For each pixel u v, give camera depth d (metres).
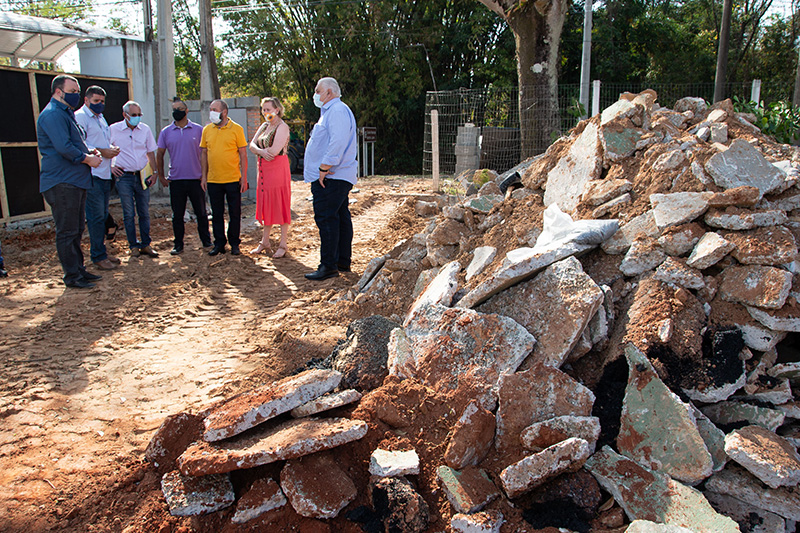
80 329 5.08
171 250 7.90
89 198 6.75
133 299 5.90
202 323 5.34
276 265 7.22
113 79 11.08
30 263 7.25
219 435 2.96
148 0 12.79
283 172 7.36
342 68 23.69
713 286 3.49
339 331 4.84
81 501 2.85
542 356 3.33
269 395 3.18
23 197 9.43
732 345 3.25
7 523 2.69
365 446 3.00
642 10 22.33
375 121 24.91
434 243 5.25
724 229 3.69
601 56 21.88
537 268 3.68
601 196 4.43
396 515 2.64
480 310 3.77
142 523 2.72
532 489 2.75
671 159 4.29
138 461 3.15
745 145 4.06
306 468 2.81
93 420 3.61
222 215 7.57
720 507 2.70
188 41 30.36
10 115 9.12
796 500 2.58
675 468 2.77
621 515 2.64
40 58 14.65
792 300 3.28
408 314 4.48
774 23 25.23
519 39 12.74
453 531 2.61
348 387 3.59
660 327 3.26
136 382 4.14
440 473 2.83
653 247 3.72
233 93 30.16
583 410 3.01
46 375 4.19
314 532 2.62
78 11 22.62
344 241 6.79
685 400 3.10
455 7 23.58
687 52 23.28
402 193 13.74
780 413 2.97
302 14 24.17
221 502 2.77
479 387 3.24
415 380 3.44
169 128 7.44
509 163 15.12
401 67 23.92
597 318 3.45
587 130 5.06
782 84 24.33
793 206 3.86
